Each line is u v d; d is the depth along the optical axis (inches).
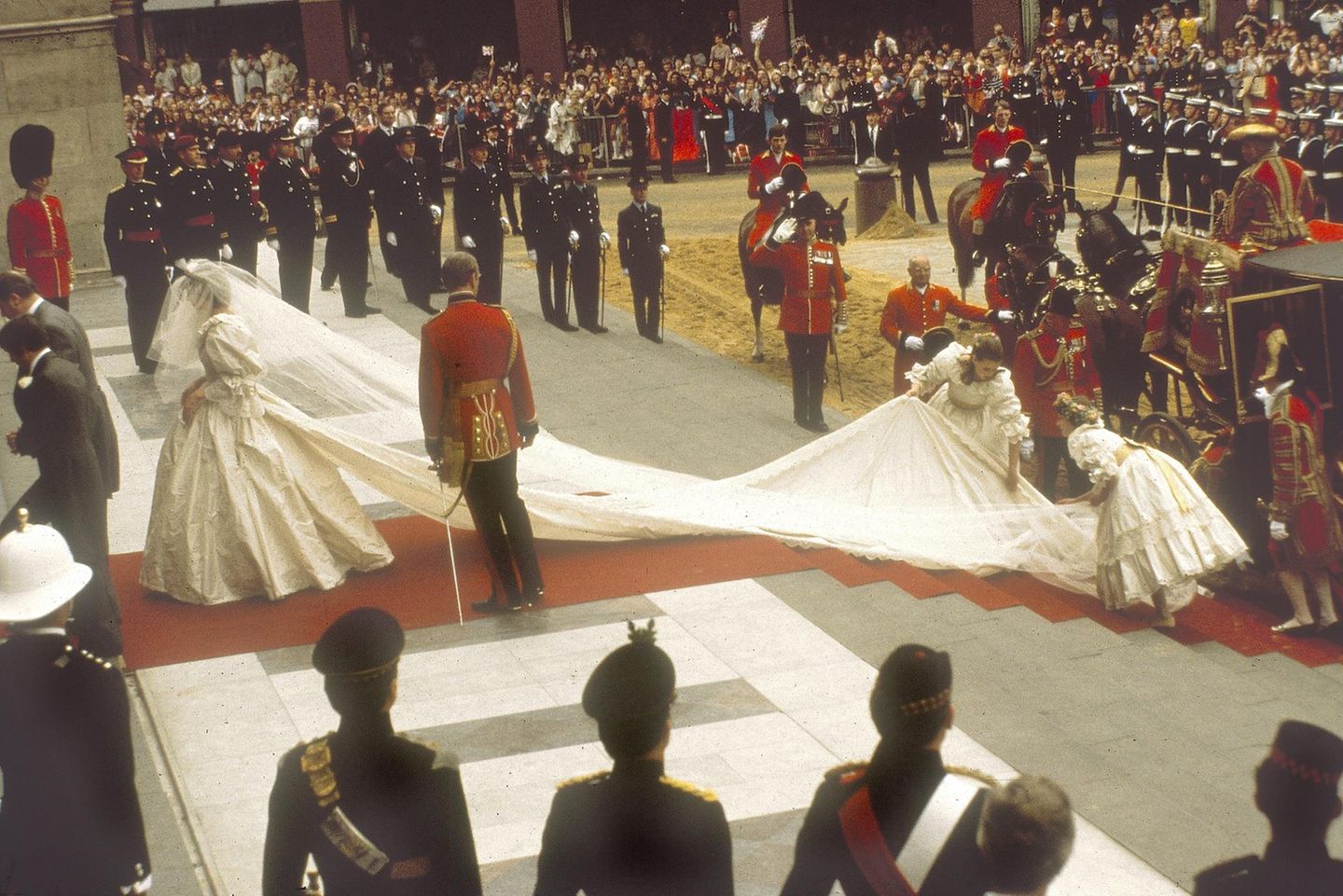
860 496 1095.6
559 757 740.0
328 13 4119.1
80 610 813.2
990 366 1057.5
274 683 834.2
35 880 486.6
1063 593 982.4
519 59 4148.6
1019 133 1777.8
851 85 3154.5
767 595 950.4
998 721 762.2
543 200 1711.4
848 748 740.7
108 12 1956.2
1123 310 1190.3
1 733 489.1
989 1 3821.4
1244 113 2322.8
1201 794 684.1
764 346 1674.5
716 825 396.8
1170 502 914.7
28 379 819.4
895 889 378.9
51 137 1494.8
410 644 887.1
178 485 943.0
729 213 2674.7
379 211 1802.4
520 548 935.0
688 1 4313.5
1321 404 963.3
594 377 1541.6
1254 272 1023.0
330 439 973.8
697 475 1218.6
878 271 2058.3
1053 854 353.1
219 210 1619.1
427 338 901.8
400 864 403.9
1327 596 929.5
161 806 701.3
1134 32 3811.5
